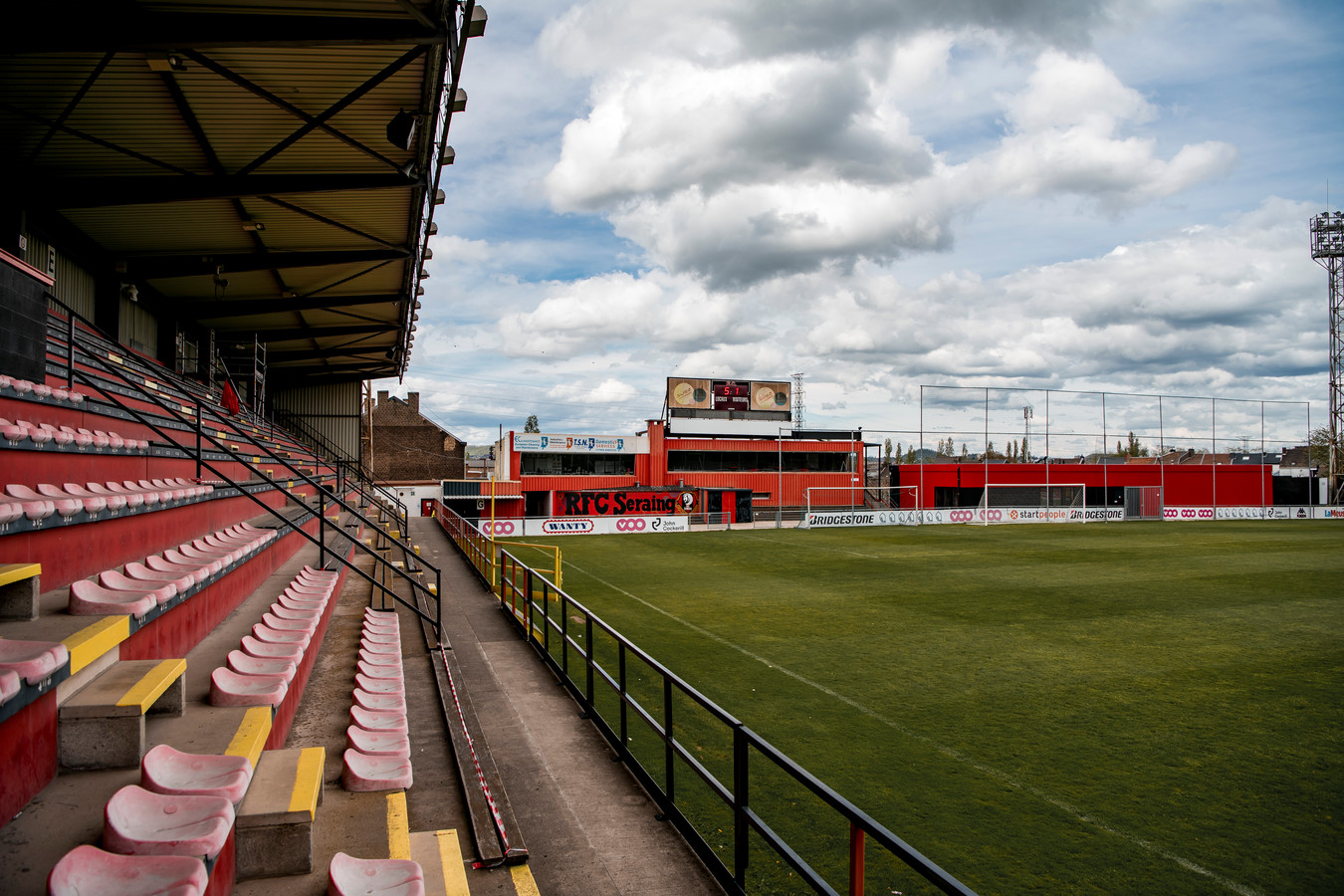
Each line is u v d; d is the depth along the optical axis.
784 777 7.42
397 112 9.64
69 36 7.19
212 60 8.41
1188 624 15.32
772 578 21.64
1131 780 7.54
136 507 5.57
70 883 2.11
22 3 7.05
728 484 51.59
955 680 11.08
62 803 2.67
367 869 3.15
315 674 6.45
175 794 2.77
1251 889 5.58
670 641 13.48
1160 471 52.50
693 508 47.50
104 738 2.93
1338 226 54.47
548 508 48.16
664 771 7.38
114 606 3.68
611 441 49.94
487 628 12.14
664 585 20.25
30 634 3.19
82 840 2.44
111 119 9.62
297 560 10.91
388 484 43.38
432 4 7.44
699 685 10.66
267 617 6.13
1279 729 9.06
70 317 7.11
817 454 53.94
